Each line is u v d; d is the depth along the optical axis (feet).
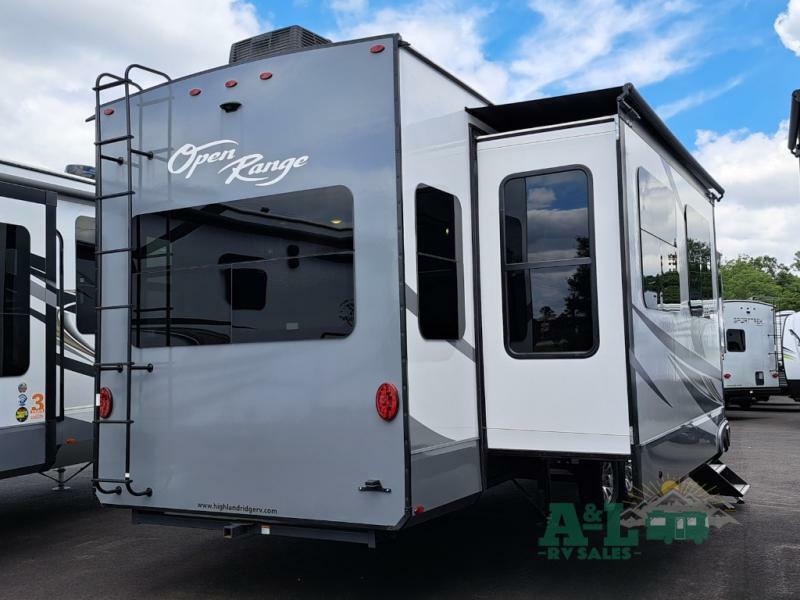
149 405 15.11
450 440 14.20
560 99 15.66
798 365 45.44
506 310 15.61
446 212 14.70
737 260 192.54
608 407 14.71
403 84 13.47
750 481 26.11
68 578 16.74
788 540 18.52
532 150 15.64
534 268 15.49
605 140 15.11
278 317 13.94
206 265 14.79
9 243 19.76
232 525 13.85
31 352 20.07
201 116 15.03
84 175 24.38
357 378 13.12
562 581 15.64
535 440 15.19
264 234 14.24
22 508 24.12
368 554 17.89
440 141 14.66
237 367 14.23
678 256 19.43
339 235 13.52
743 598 14.48
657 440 16.08
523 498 23.50
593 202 15.14
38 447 20.06
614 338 14.75
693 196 21.83
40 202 20.68
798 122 14.32
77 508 24.07
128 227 15.71
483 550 18.04
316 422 13.43
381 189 13.23
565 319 15.20
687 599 14.46
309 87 13.98
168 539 20.01
